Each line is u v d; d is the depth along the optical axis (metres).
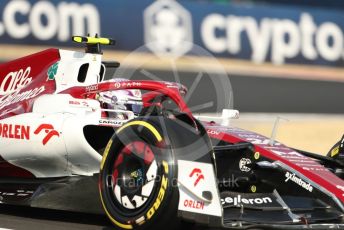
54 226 19.41
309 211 18.42
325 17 78.75
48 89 22.19
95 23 65.62
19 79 23.36
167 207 16.66
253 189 19.31
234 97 62.06
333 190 18.03
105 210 17.94
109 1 66.75
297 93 66.38
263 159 19.06
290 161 18.86
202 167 16.81
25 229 18.95
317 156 21.19
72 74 21.84
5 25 60.69
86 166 20.55
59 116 20.58
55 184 20.41
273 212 18.42
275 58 75.56
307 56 77.19
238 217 17.91
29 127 20.89
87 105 20.66
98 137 20.89
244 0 86.31
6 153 21.59
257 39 74.75
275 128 20.20
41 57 23.05
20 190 21.17
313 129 49.41
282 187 19.00
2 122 21.69
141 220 16.97
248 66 73.69
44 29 62.34
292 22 76.75
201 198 16.75
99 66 22.59
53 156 20.59
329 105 62.59
